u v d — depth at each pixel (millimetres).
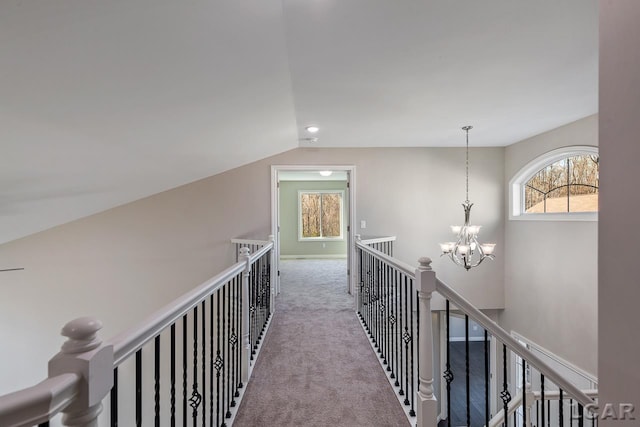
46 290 4359
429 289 1576
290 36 1815
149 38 1510
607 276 693
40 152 2203
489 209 4898
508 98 2875
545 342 4109
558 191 4051
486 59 2141
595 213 3457
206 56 1788
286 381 2299
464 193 4883
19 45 1289
